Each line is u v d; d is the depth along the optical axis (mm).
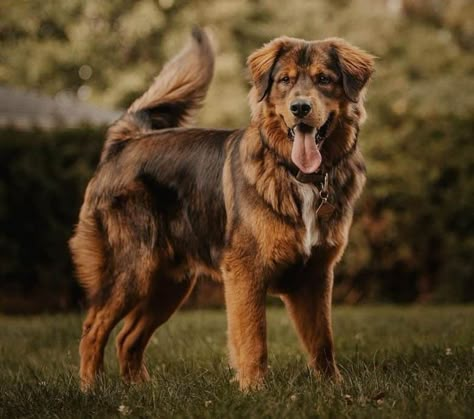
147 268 7598
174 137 7746
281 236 6621
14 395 6215
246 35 34281
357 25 35844
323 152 6789
